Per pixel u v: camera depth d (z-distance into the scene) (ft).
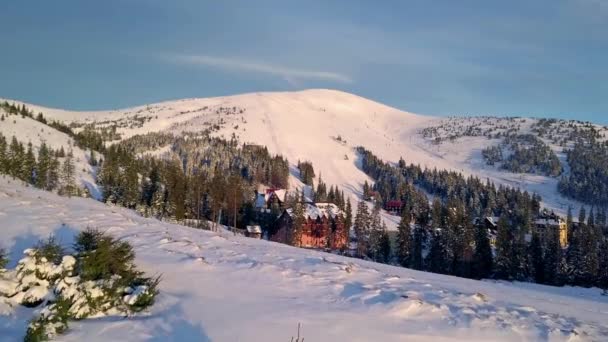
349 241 337.11
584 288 211.20
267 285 47.98
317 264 62.34
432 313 42.60
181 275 49.57
